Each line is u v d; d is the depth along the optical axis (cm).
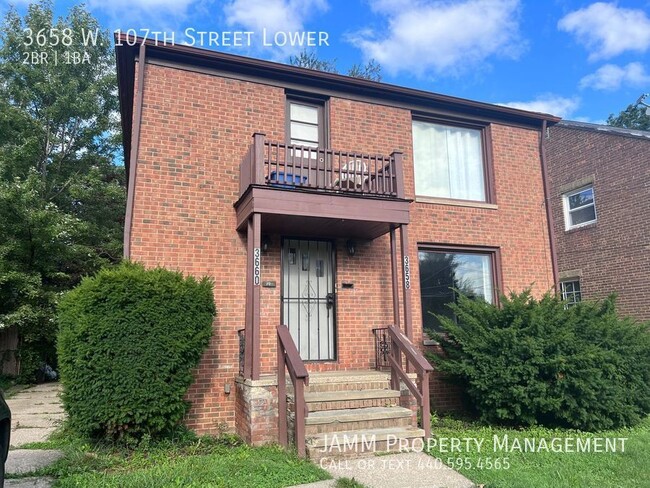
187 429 632
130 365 539
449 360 750
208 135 744
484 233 909
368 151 850
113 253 1623
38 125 1535
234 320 705
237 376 679
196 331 585
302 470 473
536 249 944
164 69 737
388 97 884
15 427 687
